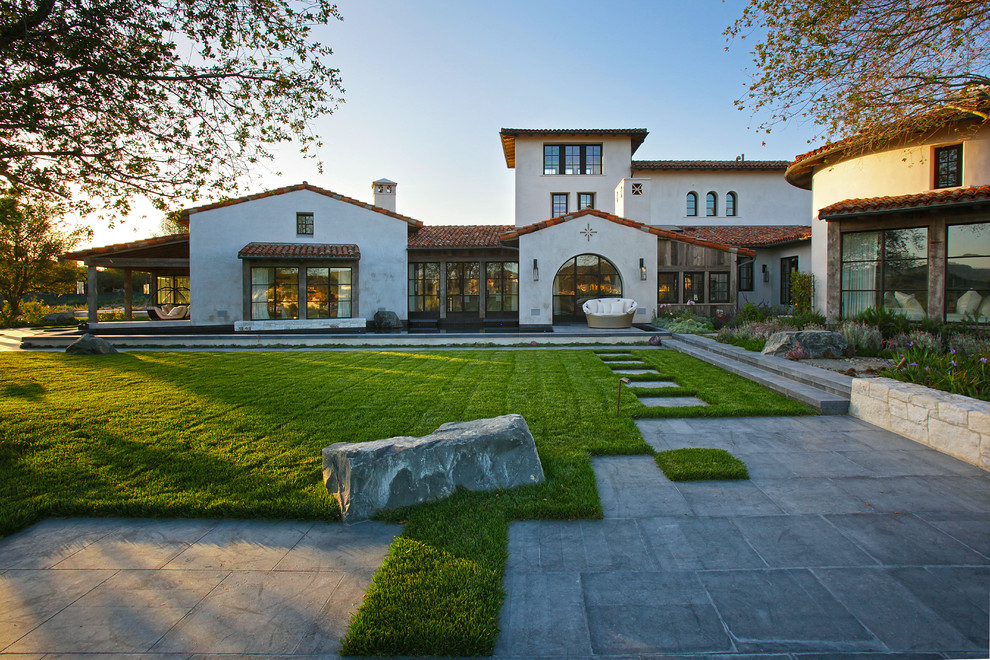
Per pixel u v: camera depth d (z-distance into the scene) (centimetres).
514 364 1133
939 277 1173
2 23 588
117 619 284
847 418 678
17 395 812
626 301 1798
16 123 634
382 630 263
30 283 2931
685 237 1895
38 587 317
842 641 258
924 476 477
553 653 253
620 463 521
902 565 329
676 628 271
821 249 1510
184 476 474
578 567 333
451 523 384
